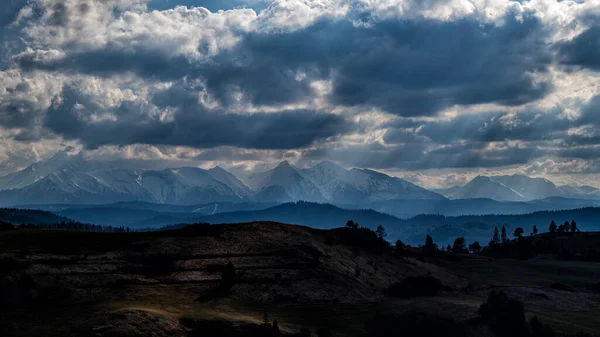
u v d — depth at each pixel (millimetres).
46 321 129750
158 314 132000
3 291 140000
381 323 143875
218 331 129625
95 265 166750
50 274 156875
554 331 154500
